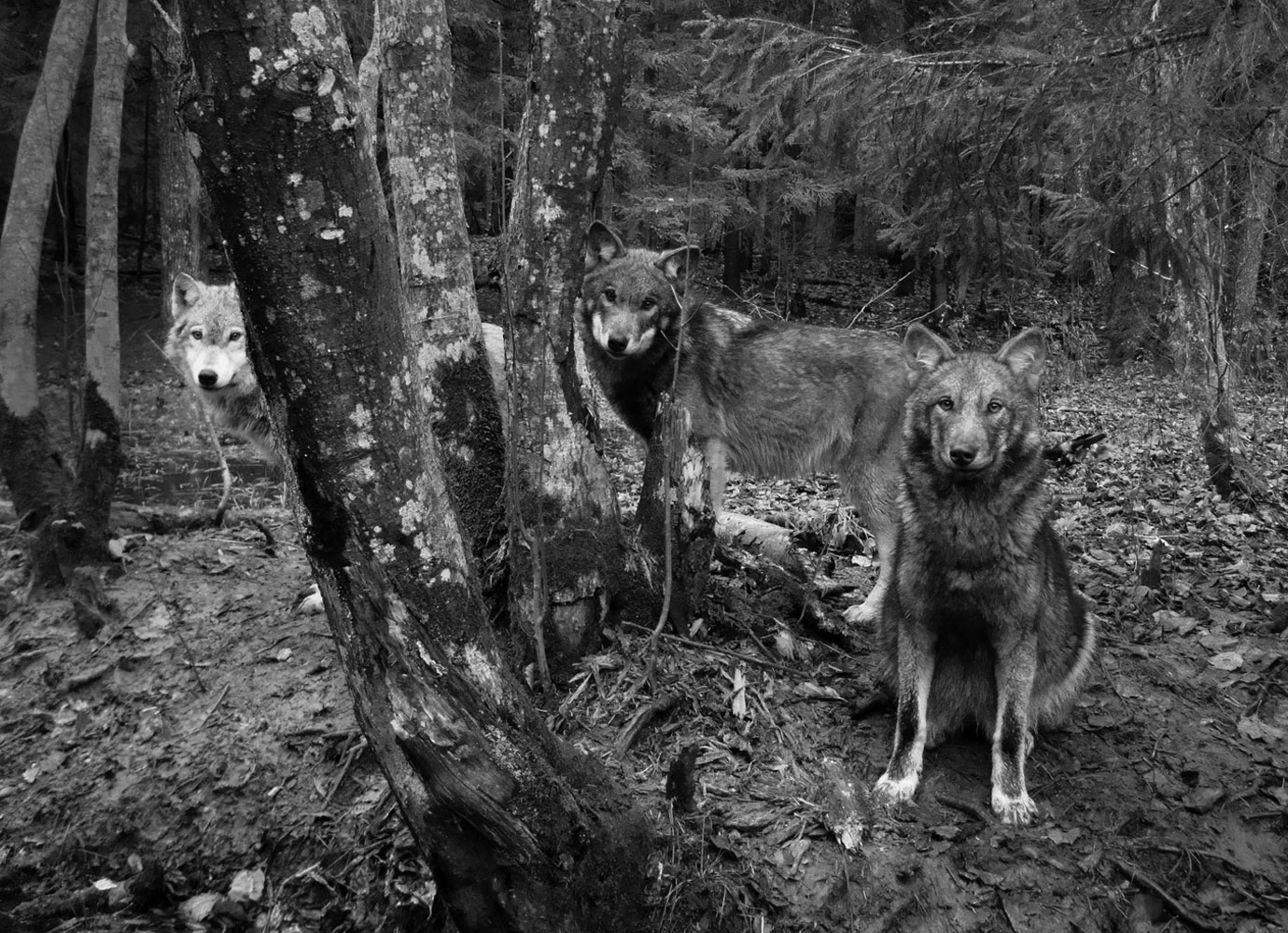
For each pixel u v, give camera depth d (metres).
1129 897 3.61
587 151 4.06
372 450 2.59
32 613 5.40
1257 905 3.66
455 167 4.34
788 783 3.82
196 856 4.12
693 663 4.34
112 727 4.69
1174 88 4.17
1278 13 3.77
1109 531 7.21
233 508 6.94
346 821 3.97
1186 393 8.21
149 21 13.87
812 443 6.16
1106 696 4.71
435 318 4.33
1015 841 3.70
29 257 5.97
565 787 3.06
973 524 3.76
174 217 14.07
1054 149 4.98
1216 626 5.40
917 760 3.93
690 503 4.55
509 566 4.34
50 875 4.24
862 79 5.02
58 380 13.32
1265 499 7.86
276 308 2.37
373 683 2.79
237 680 4.72
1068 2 4.46
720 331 6.10
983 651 4.09
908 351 4.17
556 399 4.25
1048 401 12.24
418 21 4.07
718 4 9.81
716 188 11.36
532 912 2.98
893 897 3.47
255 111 2.15
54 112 6.02
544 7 3.95
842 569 6.45
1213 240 6.15
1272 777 4.15
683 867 3.35
